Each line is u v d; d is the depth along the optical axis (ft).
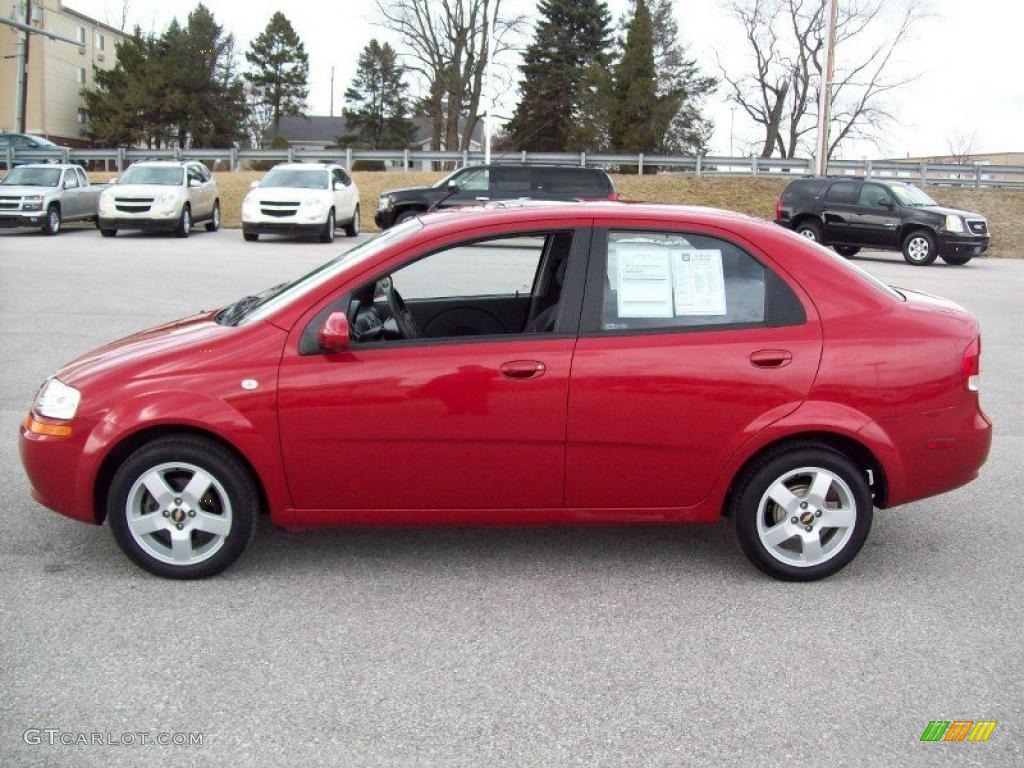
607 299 14.32
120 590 13.98
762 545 14.57
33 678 11.46
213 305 40.55
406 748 10.20
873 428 14.21
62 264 54.65
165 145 214.28
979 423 14.80
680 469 14.29
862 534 14.55
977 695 11.53
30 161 115.14
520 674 11.81
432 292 15.40
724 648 12.59
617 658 12.26
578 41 192.95
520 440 14.05
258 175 111.65
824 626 13.30
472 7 147.13
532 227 14.60
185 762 9.88
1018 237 92.22
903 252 72.38
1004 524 17.66
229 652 12.19
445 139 162.50
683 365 14.01
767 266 14.51
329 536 16.40
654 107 166.61
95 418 13.87
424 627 13.03
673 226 14.58
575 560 15.55
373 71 241.76
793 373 14.10
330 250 68.13
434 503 14.33
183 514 14.14
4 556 15.16
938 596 14.39
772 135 173.06
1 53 214.07
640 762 10.04
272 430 13.80
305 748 10.16
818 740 10.52
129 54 203.92
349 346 13.96
